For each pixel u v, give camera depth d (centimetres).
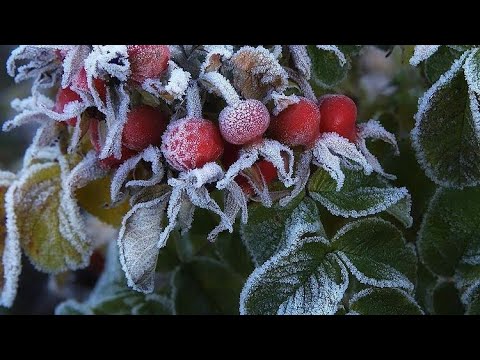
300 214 22
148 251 19
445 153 22
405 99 28
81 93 18
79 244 25
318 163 20
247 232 22
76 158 24
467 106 22
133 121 18
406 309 22
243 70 18
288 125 19
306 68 20
